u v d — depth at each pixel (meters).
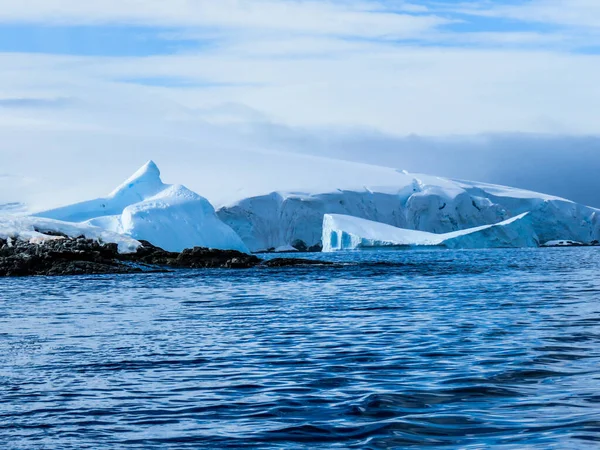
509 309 26.53
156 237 87.94
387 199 176.38
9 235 58.62
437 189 179.25
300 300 32.38
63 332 22.02
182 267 61.44
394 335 19.97
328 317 25.14
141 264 58.09
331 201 168.88
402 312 26.34
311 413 11.27
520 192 198.12
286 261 64.50
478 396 12.11
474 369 14.45
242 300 32.81
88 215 103.38
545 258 84.25
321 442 9.78
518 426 10.22
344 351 17.30
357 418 10.90
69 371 15.29
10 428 10.78
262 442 9.84
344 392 12.68
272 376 14.34
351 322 23.42
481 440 9.64
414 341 18.69
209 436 10.19
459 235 123.75
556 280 44.62
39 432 10.55
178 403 12.20
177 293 37.31
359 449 9.44
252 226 159.88
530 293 34.25
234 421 10.95
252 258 65.38
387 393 12.42
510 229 130.88
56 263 54.22
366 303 30.31
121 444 9.92
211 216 95.88
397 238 123.88
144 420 11.15
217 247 93.75
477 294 34.09
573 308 26.47
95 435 10.37
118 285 43.28
